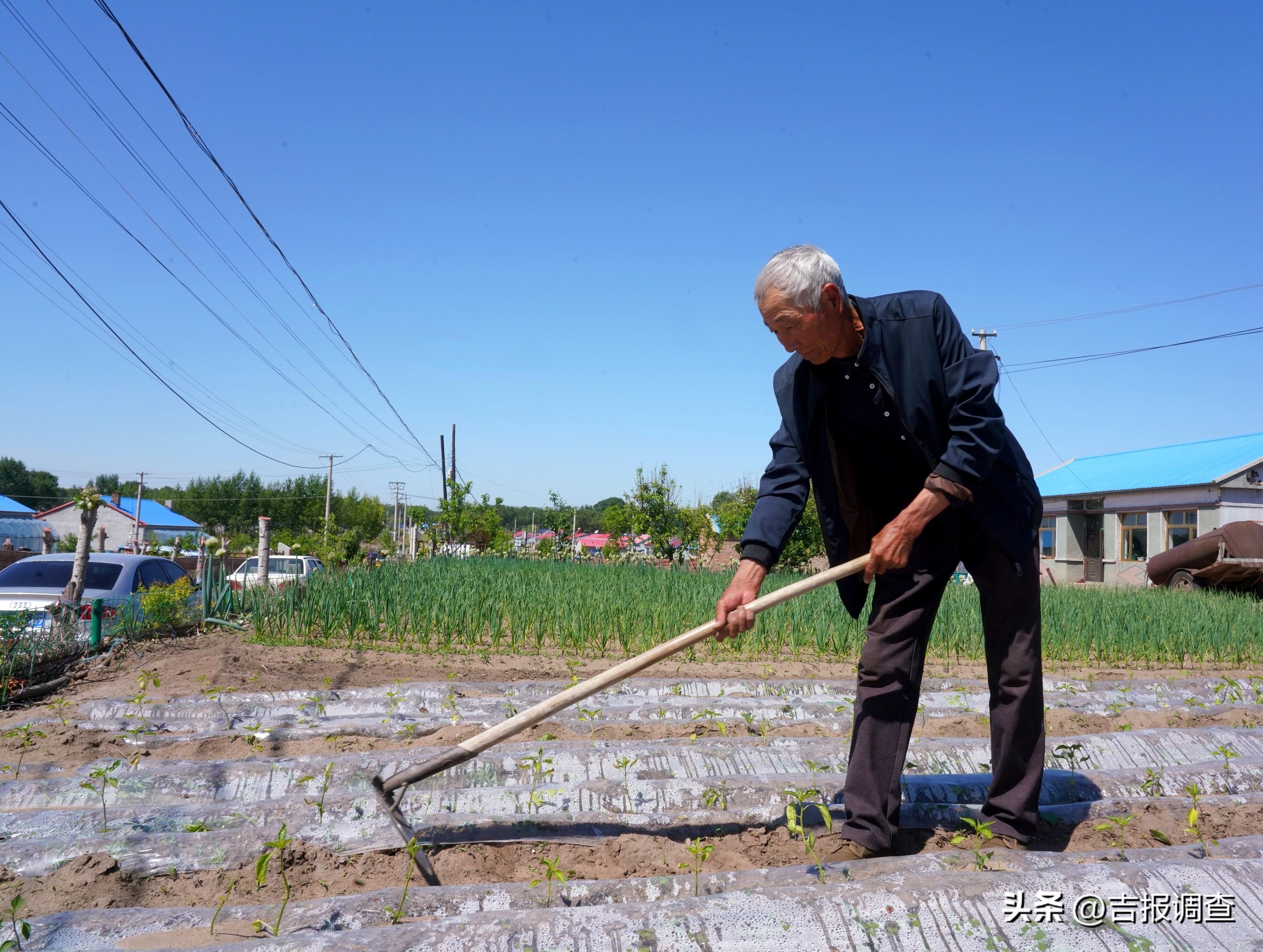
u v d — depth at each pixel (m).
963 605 9.66
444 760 2.55
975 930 2.15
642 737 4.41
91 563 9.23
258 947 1.96
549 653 7.60
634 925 2.09
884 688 2.78
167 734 4.27
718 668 6.91
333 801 3.14
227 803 3.16
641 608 8.38
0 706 5.41
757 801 3.33
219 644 7.43
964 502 2.60
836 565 2.98
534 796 3.21
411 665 6.66
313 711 4.87
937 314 2.66
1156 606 11.34
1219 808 3.23
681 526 18.53
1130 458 30.06
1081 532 28.17
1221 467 23.83
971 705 5.54
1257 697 6.02
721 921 2.12
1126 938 2.15
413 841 2.42
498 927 2.06
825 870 2.54
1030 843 2.93
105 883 2.54
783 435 3.00
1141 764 4.07
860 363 2.63
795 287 2.54
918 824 3.18
